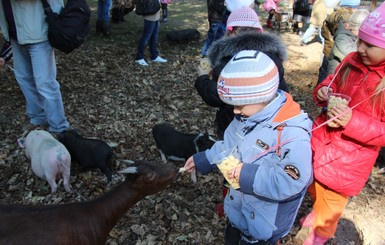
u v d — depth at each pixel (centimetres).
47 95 407
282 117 185
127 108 516
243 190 187
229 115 261
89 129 456
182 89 589
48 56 392
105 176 372
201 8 1202
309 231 302
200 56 756
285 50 236
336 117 207
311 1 934
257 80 175
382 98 214
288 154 176
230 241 227
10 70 593
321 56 734
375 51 204
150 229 309
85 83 584
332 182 241
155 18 653
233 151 199
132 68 664
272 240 204
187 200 342
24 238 174
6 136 429
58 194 342
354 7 473
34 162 339
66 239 181
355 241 301
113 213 191
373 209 335
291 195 175
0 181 357
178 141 372
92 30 864
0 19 379
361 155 232
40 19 370
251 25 273
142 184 185
